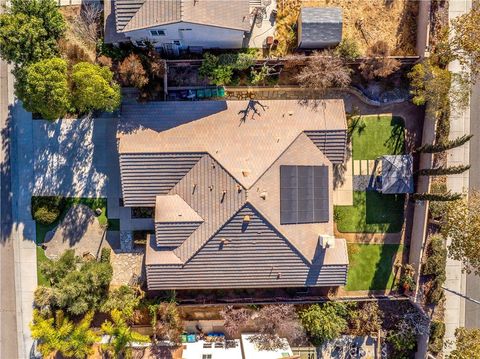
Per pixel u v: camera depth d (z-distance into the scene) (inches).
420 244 1445.6
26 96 1235.9
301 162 1348.4
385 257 1514.5
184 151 1320.1
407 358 1535.4
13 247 1475.1
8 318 1492.4
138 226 1475.1
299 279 1401.3
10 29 1168.2
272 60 1386.6
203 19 1190.3
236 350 1451.8
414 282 1471.5
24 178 1461.6
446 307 1540.4
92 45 1397.6
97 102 1264.8
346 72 1379.2
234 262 1373.0
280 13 1433.3
